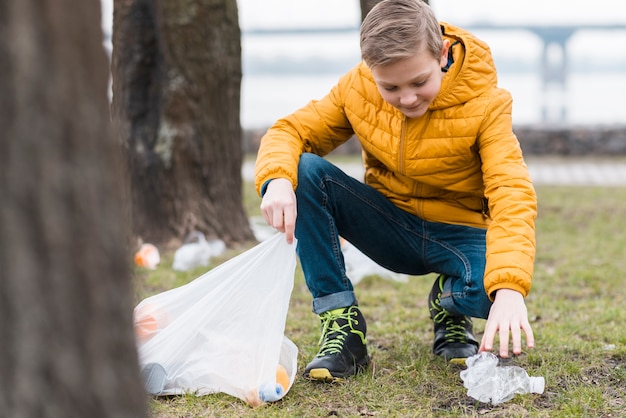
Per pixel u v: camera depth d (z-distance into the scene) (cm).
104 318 136
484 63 249
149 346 243
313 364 255
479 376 243
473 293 248
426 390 251
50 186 129
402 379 259
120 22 504
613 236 579
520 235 228
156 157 505
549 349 294
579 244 547
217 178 518
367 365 269
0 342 129
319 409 233
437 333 288
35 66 126
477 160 257
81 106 131
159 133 507
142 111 510
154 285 411
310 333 325
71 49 130
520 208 232
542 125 1130
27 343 130
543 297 395
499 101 248
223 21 504
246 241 529
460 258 260
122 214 139
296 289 411
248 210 684
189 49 498
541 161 1072
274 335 241
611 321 344
